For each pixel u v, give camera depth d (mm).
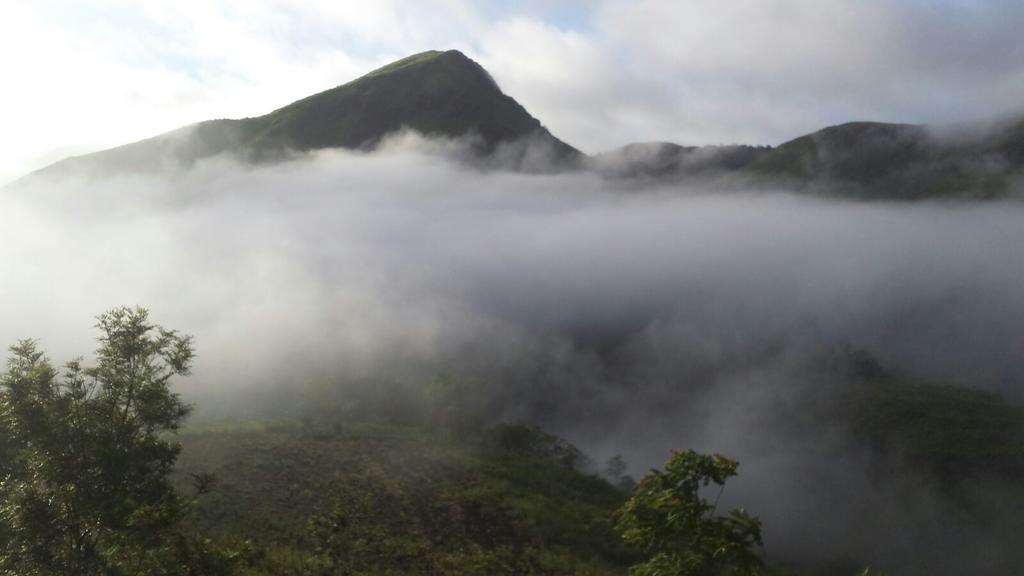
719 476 10461
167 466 13602
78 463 12070
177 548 12945
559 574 25469
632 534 10555
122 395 12891
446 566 24797
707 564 10031
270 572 21906
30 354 12852
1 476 12867
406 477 34000
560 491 37906
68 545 11984
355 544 25531
